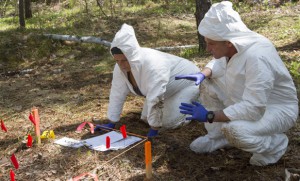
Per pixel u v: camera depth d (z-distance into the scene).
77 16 12.81
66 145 4.26
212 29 3.26
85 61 8.54
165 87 4.09
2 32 9.91
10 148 4.34
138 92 4.38
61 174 3.72
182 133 4.50
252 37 3.30
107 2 13.66
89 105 5.61
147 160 3.43
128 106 5.45
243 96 3.31
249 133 3.32
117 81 4.38
